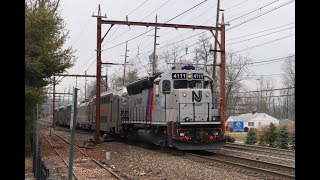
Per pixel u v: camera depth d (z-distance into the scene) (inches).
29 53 778.2
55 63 828.6
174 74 839.1
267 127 1295.5
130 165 685.9
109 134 1453.0
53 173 609.0
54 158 802.8
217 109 848.9
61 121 2753.4
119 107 1240.8
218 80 2231.8
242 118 3368.6
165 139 855.7
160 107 867.4
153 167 647.1
